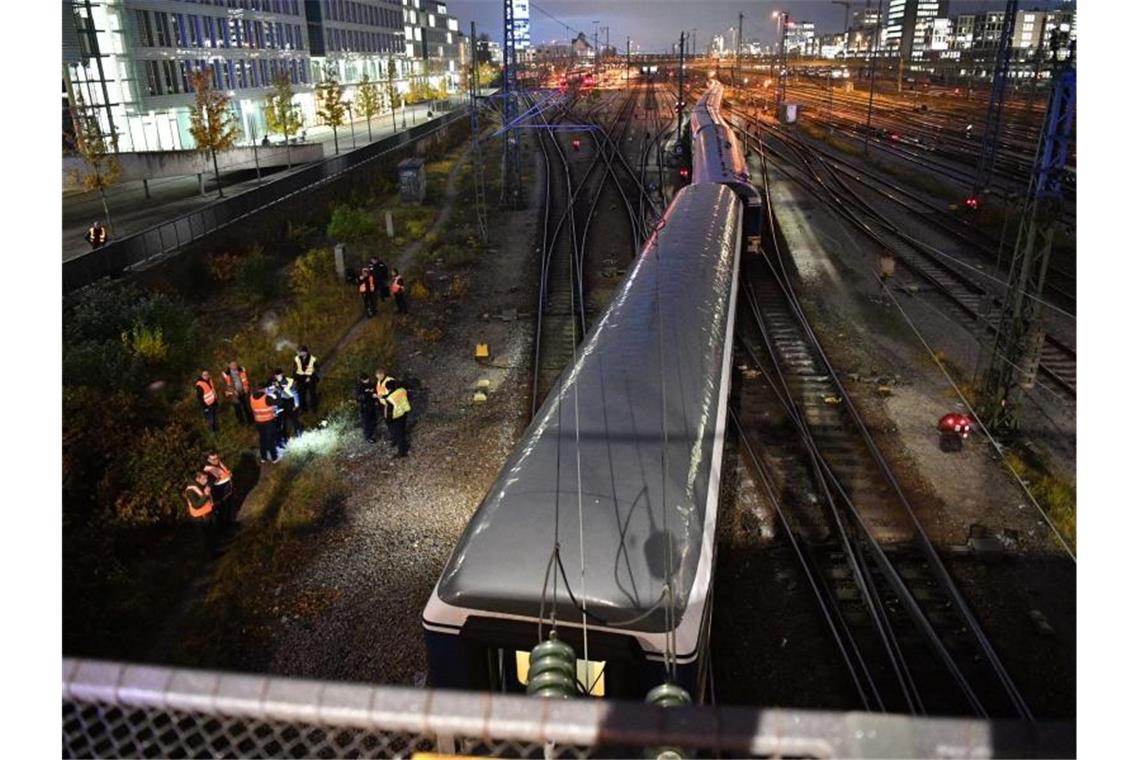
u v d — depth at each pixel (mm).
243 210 25703
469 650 5453
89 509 10914
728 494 11383
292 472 12430
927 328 18406
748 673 8281
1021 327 13188
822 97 85812
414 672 8359
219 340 18375
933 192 34688
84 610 9164
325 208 31609
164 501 11133
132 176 34125
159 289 19938
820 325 18547
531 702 2051
